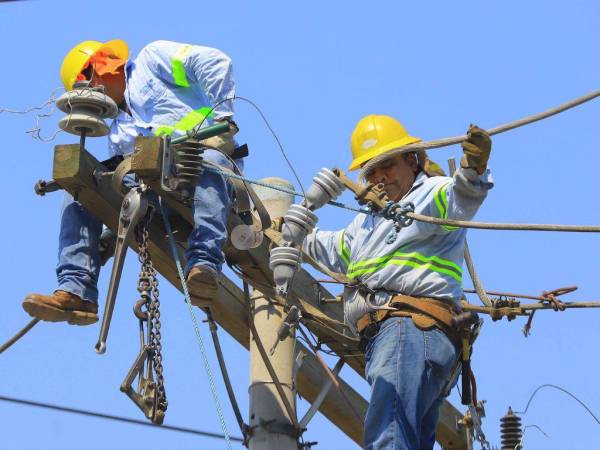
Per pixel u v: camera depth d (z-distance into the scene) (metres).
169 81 12.20
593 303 12.52
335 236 12.59
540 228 10.92
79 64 12.72
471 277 12.84
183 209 11.83
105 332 11.34
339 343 13.32
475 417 12.58
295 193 11.69
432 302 11.48
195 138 11.59
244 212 12.23
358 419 13.84
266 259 12.55
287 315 12.05
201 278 11.45
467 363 11.57
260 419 12.88
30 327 12.11
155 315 11.20
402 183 12.00
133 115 12.27
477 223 10.98
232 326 13.18
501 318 12.66
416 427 11.10
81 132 11.84
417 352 11.26
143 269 11.39
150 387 11.00
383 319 11.53
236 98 11.85
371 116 12.71
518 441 13.72
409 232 11.62
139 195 11.51
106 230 12.35
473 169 10.90
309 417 13.00
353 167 12.48
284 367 13.07
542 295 12.62
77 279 11.84
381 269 11.63
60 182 11.59
